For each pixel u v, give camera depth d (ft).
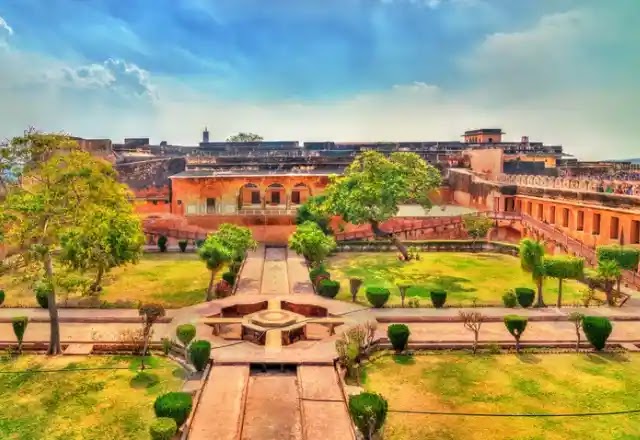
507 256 155.74
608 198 130.31
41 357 77.05
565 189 149.59
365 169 140.26
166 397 56.59
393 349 81.05
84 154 80.84
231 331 90.74
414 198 145.89
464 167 222.07
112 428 57.67
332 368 72.49
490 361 77.00
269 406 63.52
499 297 110.32
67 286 76.95
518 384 69.15
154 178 188.34
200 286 118.62
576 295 111.65
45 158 79.30
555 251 145.28
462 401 64.44
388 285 120.47
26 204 72.95
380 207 136.77
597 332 79.97
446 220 175.42
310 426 57.41
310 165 190.70
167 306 102.22
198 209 175.83
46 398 64.39
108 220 85.30
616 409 62.44
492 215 169.37
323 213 149.48
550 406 63.21
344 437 55.36
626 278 116.16
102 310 97.45
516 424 59.00
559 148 280.51
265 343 79.41
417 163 150.20
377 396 56.34
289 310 102.58
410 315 95.50
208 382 67.92
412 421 59.57
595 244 135.85
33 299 105.19
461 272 133.90
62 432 56.85
